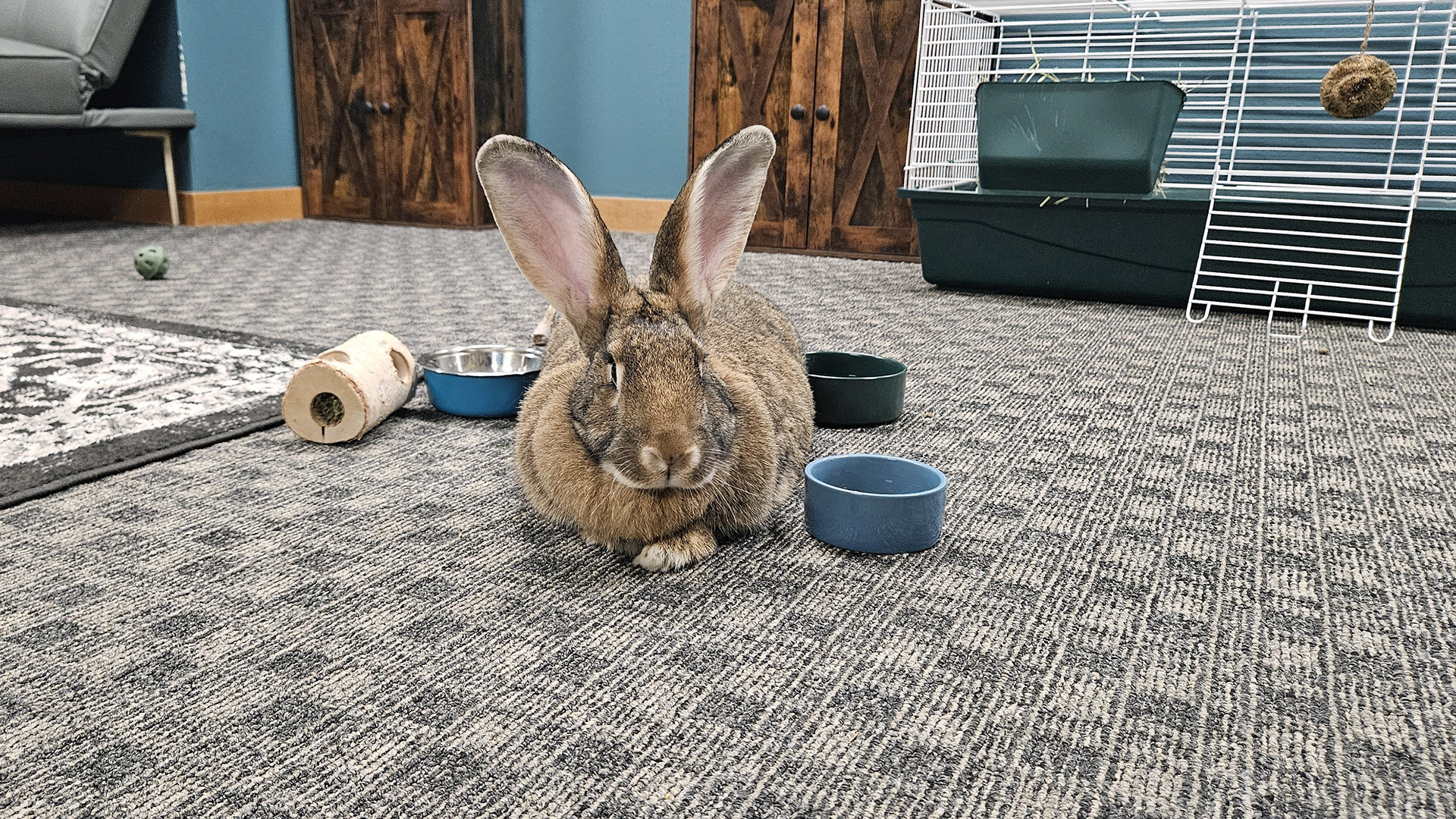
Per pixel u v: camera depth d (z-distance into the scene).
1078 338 1.82
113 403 1.25
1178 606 0.77
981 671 0.67
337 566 0.81
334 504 0.95
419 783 0.55
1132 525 0.93
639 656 0.68
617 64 3.36
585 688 0.64
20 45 2.92
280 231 3.36
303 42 3.62
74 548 0.83
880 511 0.84
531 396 0.90
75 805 0.52
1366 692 0.65
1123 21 2.60
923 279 2.54
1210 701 0.64
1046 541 0.89
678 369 0.72
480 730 0.59
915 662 0.68
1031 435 1.22
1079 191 2.16
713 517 0.84
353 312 1.94
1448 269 1.89
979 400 1.38
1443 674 0.67
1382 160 2.38
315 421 1.12
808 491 0.89
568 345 1.00
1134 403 1.37
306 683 0.64
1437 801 0.54
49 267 2.43
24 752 0.56
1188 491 1.03
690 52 3.15
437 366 1.34
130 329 1.68
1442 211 1.85
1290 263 1.97
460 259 2.74
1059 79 2.65
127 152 3.51
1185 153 2.59
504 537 0.88
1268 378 1.53
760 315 1.12
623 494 0.79
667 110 3.31
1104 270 2.18
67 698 0.62
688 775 0.56
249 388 1.34
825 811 0.53
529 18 3.49
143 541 0.85
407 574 0.80
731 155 0.78
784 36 2.93
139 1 3.10
